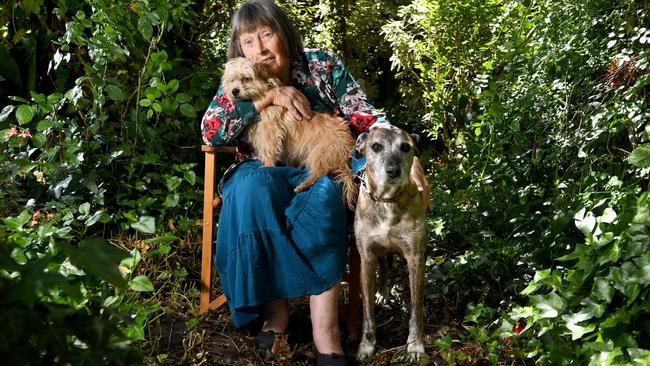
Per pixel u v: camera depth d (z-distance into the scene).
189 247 3.76
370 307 2.95
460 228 3.73
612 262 2.48
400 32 6.13
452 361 2.78
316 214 2.81
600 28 3.65
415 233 2.83
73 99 3.55
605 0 3.55
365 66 7.36
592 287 2.41
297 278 2.80
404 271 3.96
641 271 2.27
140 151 3.95
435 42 5.75
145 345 2.88
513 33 4.09
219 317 3.22
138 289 2.32
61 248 1.40
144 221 2.28
